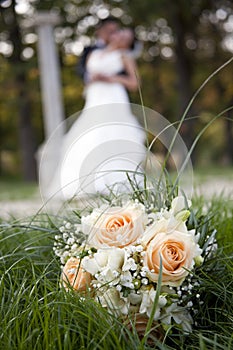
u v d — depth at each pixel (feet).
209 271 7.45
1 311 6.67
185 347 6.73
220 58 76.07
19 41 69.67
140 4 69.05
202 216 8.17
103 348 5.85
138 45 28.07
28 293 7.51
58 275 7.74
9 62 70.08
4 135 89.71
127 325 6.62
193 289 6.99
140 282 6.70
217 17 73.00
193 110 74.38
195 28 73.41
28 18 70.54
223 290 7.19
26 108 72.18
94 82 27.55
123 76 27.48
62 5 71.00
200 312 7.18
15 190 40.75
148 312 6.53
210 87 77.77
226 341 6.52
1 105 76.43
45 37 39.70
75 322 6.29
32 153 72.59
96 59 27.35
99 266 6.82
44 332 6.01
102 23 27.84
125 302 6.68
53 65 39.83
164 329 6.54
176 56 72.23
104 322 6.17
